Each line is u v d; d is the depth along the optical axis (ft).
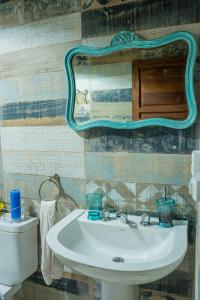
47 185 5.00
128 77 4.15
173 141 3.97
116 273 2.76
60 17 4.55
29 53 4.90
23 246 4.78
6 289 4.74
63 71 4.62
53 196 4.97
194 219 3.94
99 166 4.52
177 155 3.96
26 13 4.85
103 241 4.08
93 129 4.48
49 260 4.68
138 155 4.21
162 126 4.01
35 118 4.98
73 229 4.04
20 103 5.10
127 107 4.19
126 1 4.05
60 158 4.83
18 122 5.17
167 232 3.69
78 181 4.72
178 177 3.99
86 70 4.42
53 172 4.92
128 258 3.86
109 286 3.83
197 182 2.34
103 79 4.32
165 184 4.08
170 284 4.17
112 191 4.46
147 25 3.95
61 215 4.91
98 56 4.31
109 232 4.03
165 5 3.84
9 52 5.10
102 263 2.86
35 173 5.12
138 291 4.27
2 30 5.12
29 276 5.20
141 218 4.11
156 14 3.89
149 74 4.01
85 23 4.36
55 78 4.71
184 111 3.84
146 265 2.78
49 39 4.69
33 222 4.99
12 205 4.93
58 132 4.79
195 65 3.72
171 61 3.87
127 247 3.95
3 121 5.33
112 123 4.22
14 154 5.30
